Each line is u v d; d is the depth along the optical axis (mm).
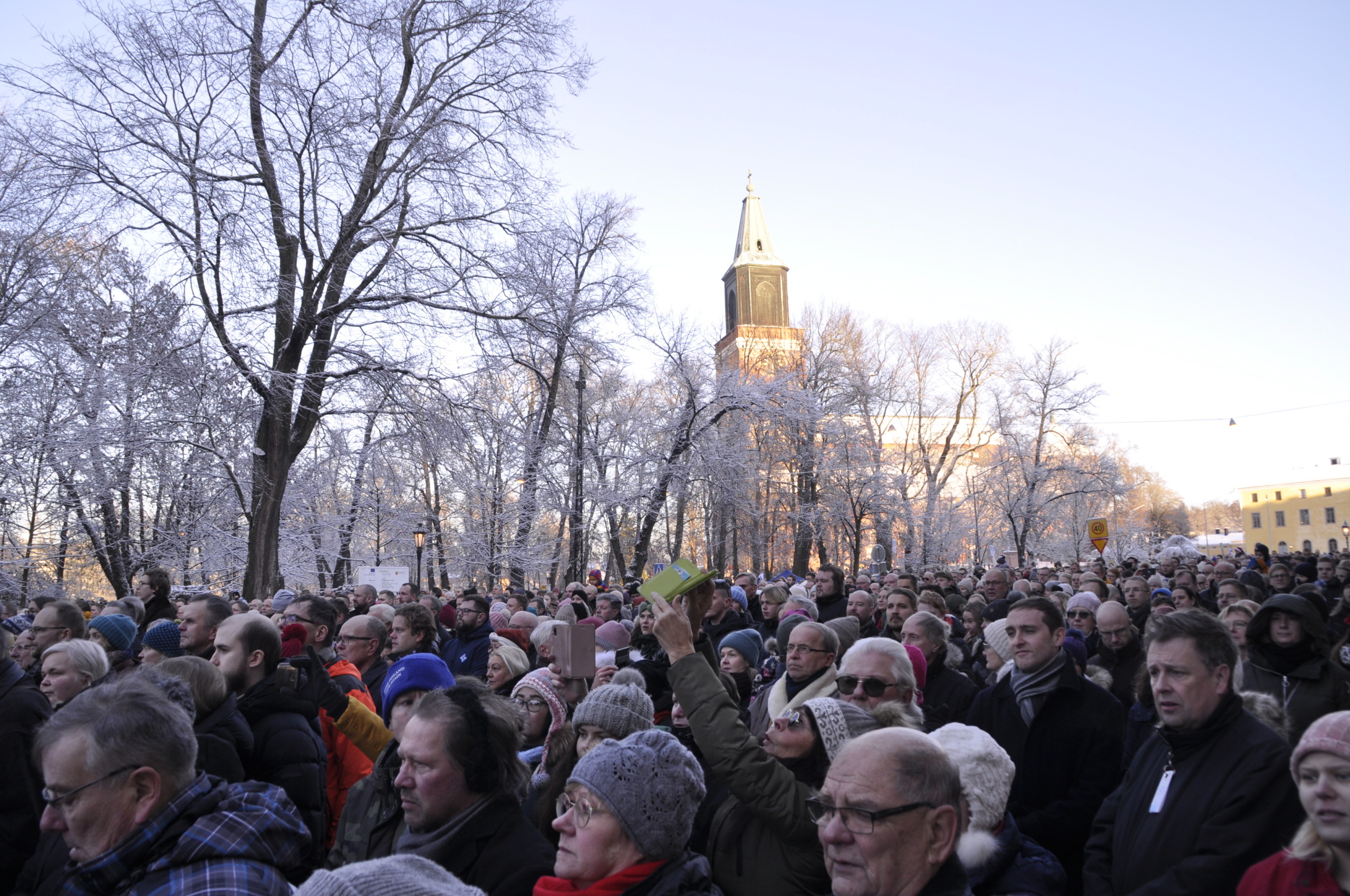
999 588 11602
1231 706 3432
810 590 17938
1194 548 40625
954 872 2314
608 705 3730
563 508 29250
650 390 34062
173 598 14672
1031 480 44906
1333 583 13047
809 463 38625
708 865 2936
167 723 2506
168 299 18234
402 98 19297
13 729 4383
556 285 21453
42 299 18266
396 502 27766
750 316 76875
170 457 21516
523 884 3008
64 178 16688
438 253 19484
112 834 2408
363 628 6082
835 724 3232
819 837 2750
